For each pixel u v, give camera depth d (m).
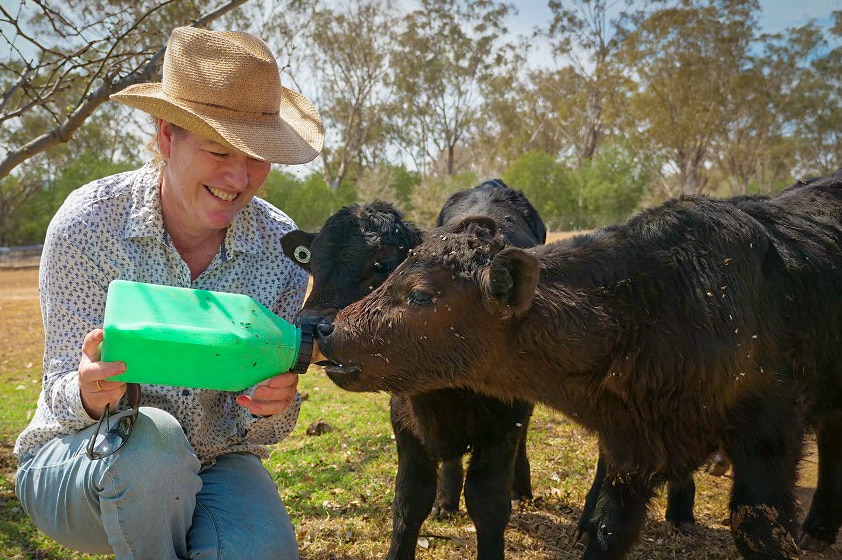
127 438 2.56
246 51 2.77
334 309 3.68
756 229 3.73
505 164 63.59
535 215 5.71
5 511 4.66
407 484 3.99
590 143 57.16
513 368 3.41
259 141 2.76
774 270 3.76
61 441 2.72
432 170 61.00
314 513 4.74
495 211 5.12
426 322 3.25
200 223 2.96
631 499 3.66
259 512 2.81
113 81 5.22
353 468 5.56
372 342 3.27
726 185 67.69
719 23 44.88
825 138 55.53
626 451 3.54
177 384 2.53
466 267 3.27
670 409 3.39
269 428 3.12
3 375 10.22
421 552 4.32
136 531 2.54
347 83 53.25
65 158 54.12
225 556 2.65
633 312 3.36
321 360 3.40
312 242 3.97
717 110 45.00
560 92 61.16
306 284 3.43
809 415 3.99
